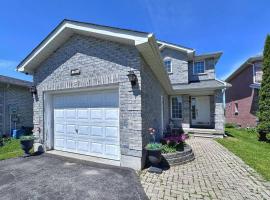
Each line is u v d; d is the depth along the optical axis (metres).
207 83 13.88
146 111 6.22
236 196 3.90
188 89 12.99
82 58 6.59
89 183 4.54
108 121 6.34
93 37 6.38
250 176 5.03
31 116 16.00
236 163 6.23
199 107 16.20
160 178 4.87
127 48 5.70
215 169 5.62
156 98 8.83
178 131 12.78
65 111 7.48
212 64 14.89
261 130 11.07
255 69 15.84
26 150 7.30
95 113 6.65
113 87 6.14
